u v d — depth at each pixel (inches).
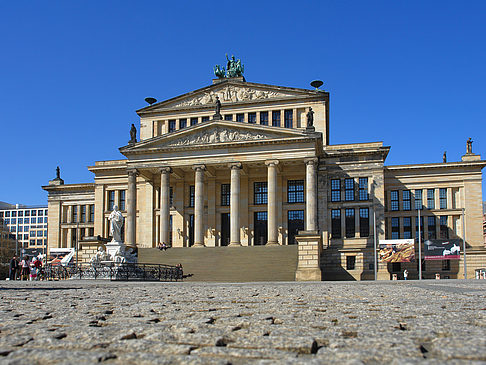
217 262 2938.0
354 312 578.9
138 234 3882.9
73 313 588.7
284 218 3602.4
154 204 3814.0
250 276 2748.5
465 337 369.4
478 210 3737.7
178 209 3789.4
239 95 3809.1
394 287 1337.4
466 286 1365.7
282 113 3713.1
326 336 379.9
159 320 510.6
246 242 3636.8
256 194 3718.0
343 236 3543.3
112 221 2335.1
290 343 345.4
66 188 4569.4
